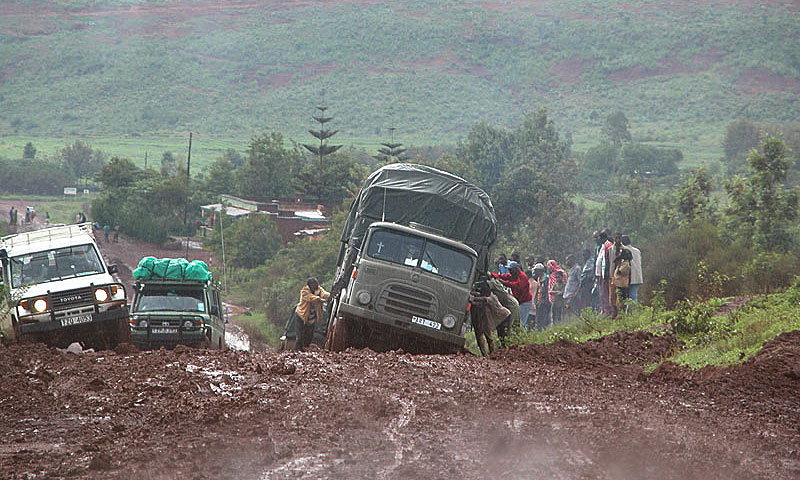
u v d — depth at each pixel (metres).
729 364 37.16
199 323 63.97
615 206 189.12
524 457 19.36
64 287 56.44
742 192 101.44
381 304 48.78
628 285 64.38
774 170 100.88
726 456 20.34
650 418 24.67
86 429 23.25
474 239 54.84
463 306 49.50
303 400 26.16
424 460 19.08
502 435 21.47
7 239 63.31
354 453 19.80
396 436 21.53
